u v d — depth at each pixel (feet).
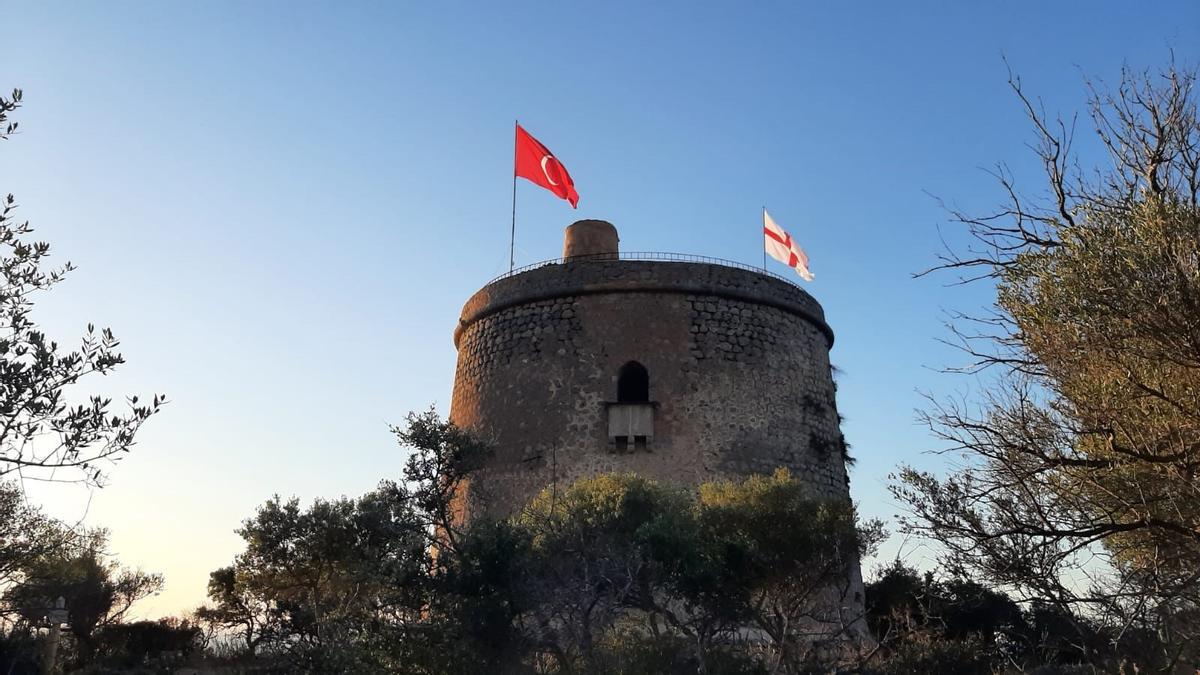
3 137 26.89
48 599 85.81
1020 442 32.37
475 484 88.94
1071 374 31.50
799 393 95.86
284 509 84.89
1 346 26.09
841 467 99.76
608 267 94.27
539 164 102.53
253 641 82.74
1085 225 31.48
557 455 88.07
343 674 46.70
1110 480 30.96
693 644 54.60
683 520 56.34
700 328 92.53
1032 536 31.04
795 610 62.85
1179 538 29.76
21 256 27.86
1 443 25.73
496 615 47.62
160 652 107.04
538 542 54.90
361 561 57.57
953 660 59.62
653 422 88.07
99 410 26.76
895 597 82.12
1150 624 29.50
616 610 54.80
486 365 97.14
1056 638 41.01
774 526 60.85
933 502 32.60
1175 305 27.58
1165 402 29.12
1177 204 29.09
